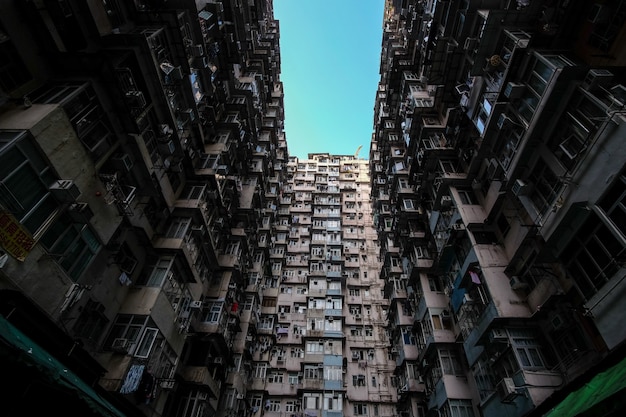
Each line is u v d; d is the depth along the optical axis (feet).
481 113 52.75
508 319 42.73
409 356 77.10
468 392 55.16
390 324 95.35
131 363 36.22
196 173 60.70
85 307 34.99
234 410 65.72
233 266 70.33
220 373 63.93
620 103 29.76
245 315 82.48
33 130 26.35
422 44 79.36
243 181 89.51
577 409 25.23
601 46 35.29
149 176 43.73
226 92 80.79
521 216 47.14
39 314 24.95
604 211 28.91
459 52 60.90
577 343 36.47
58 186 27.89
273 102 128.77
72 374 26.16
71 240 30.73
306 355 86.53
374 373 89.20
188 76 53.16
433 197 70.54
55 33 32.60
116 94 36.37
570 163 35.14
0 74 28.22
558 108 36.91
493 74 50.34
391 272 94.99
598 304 28.53
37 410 24.76
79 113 32.83
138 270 45.93
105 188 35.50
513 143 45.52
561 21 39.47
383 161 113.80
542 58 38.63
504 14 45.96
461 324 55.67
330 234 127.13
